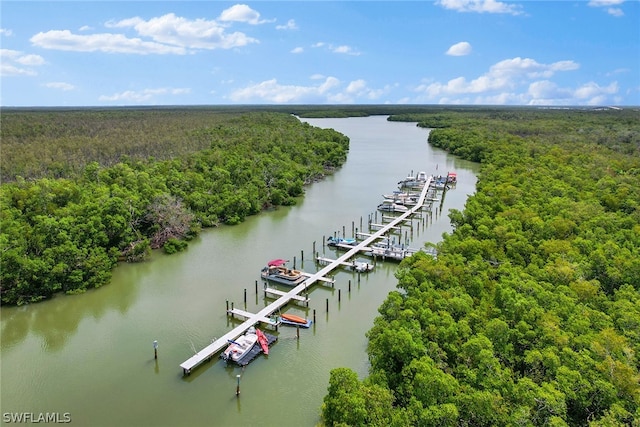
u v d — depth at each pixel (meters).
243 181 103.00
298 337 49.84
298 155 131.88
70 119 199.88
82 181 86.25
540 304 43.03
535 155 130.50
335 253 75.62
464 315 42.66
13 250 56.94
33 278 56.69
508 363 37.44
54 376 43.66
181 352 47.38
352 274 67.88
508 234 61.69
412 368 35.16
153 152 123.00
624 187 86.19
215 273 66.50
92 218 66.62
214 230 86.06
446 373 35.59
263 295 59.94
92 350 47.81
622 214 74.12
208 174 100.56
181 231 79.12
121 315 54.78
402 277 50.56
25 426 37.12
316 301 59.28
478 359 35.22
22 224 65.56
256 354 46.31
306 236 83.31
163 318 54.06
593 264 51.56
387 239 78.50
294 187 109.25
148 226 77.69
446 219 95.62
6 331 51.56
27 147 117.00
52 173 97.38
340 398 32.94
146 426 37.28
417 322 40.09
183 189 91.38
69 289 59.34
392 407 33.75
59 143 125.12
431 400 32.28
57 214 68.00
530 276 49.00
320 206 103.31
